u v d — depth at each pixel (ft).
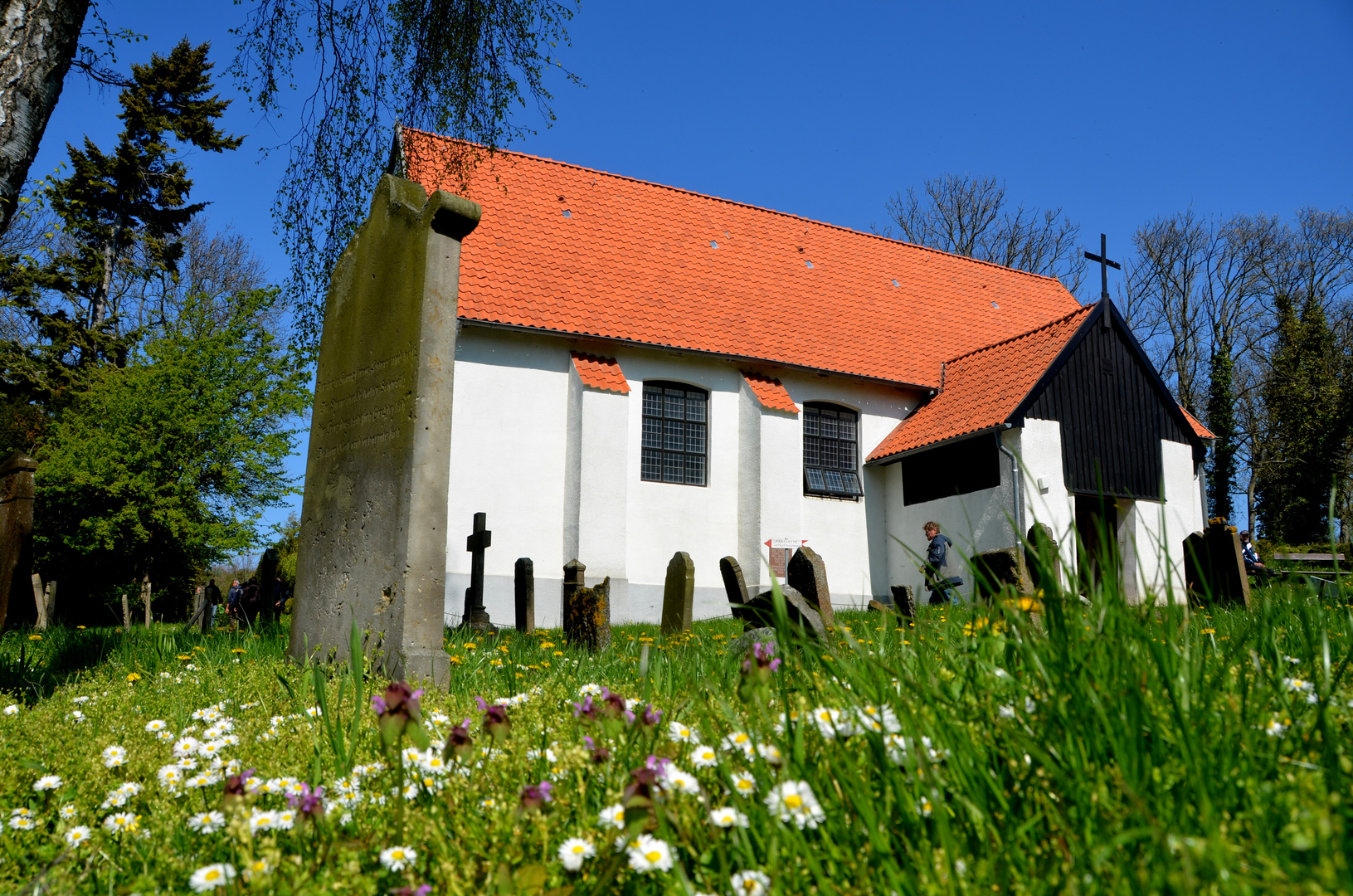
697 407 64.39
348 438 21.63
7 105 20.17
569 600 28.19
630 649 20.90
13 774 8.96
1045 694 5.72
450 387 19.60
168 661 19.16
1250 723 5.49
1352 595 9.02
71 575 80.43
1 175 20.13
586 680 13.94
